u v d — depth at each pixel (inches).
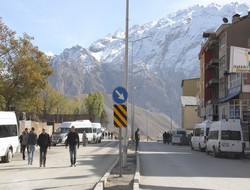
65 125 2111.2
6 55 1663.4
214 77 2709.2
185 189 561.3
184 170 828.0
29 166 876.6
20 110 1942.7
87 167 865.5
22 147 1053.8
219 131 1264.8
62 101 4047.7
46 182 618.8
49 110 3472.0
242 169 868.6
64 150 1526.8
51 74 1766.7
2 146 936.3
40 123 2608.3
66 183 608.7
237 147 1247.5
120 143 674.8
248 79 1866.4
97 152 1433.3
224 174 760.3
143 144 2421.3
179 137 2420.0
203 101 2977.4
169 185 598.5
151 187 577.0
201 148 1567.4
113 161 1029.8
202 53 3085.6
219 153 1255.5
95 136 2343.8
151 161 1058.1
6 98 1648.6
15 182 615.8
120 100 661.3
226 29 2234.3
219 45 2476.6
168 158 1184.8
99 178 673.0
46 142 866.1
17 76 1663.4
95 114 4690.0
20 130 2058.3
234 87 2023.9
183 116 4343.0
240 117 1852.9
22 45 1673.2
